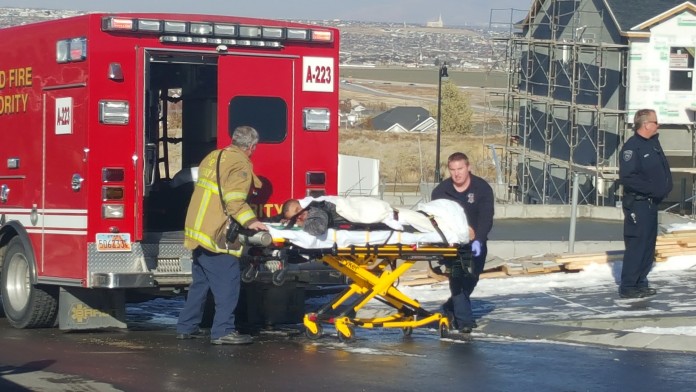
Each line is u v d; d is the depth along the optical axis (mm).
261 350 9766
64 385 8188
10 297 12180
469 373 8461
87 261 10781
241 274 10539
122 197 10859
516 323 10992
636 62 38656
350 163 26188
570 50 41969
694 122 38906
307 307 13227
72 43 10961
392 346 9961
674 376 8273
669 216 30594
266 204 11586
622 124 39094
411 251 10039
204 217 9938
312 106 11750
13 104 12164
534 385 7988
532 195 44594
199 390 7910
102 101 10758
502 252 20203
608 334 10164
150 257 11086
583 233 27891
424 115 86250
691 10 38531
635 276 12352
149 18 10867
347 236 9852
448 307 11203
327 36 11734
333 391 7820
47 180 11438
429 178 54000
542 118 44688
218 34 11180
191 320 10578
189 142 13508
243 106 11461
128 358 9406
